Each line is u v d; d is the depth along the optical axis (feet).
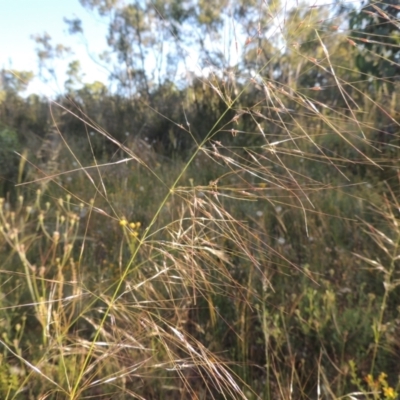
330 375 7.57
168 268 6.12
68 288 8.83
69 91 25.57
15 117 23.24
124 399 6.88
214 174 14.73
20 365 7.63
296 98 5.80
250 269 8.78
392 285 7.59
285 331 7.51
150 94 26.58
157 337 7.16
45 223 11.93
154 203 13.28
